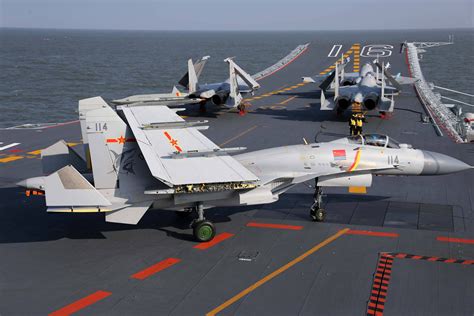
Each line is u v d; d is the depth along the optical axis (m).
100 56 167.62
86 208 16.08
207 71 112.44
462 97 74.56
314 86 56.03
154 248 16.61
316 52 82.12
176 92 39.28
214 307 12.92
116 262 15.59
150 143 17.59
